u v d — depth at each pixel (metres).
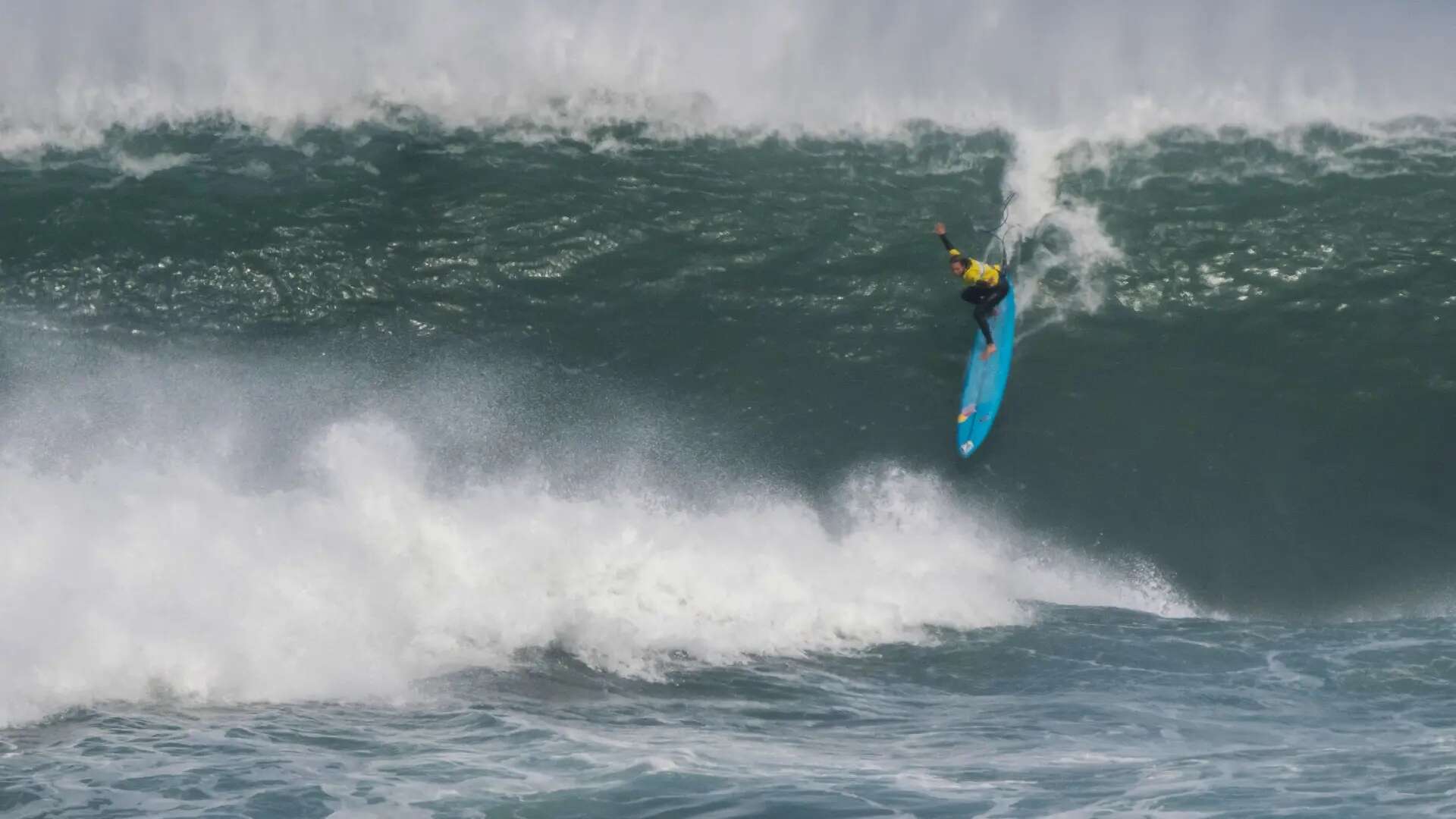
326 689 37.19
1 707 34.09
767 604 45.56
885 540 53.06
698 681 40.94
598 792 30.95
